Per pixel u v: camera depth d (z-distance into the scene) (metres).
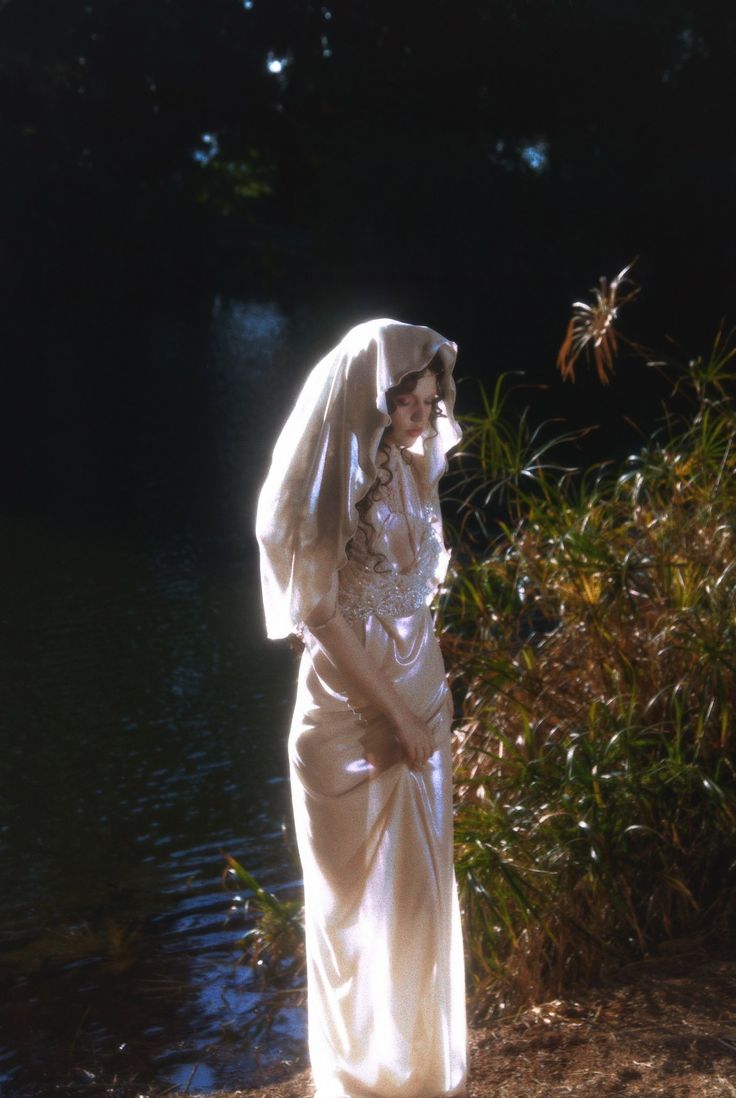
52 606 8.78
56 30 31.94
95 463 14.05
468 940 3.95
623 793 3.89
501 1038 3.33
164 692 6.99
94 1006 4.00
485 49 27.03
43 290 32.78
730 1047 3.11
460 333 22.52
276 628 2.71
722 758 4.04
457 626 4.76
